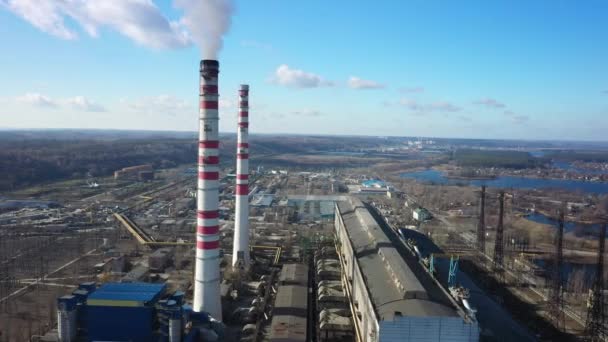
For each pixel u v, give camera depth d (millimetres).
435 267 89625
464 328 49531
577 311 79000
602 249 69625
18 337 63938
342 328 67188
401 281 58562
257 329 67188
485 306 73938
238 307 77125
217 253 68750
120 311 61250
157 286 66188
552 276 89500
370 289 61031
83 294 64000
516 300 83375
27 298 78625
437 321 49531
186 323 64625
